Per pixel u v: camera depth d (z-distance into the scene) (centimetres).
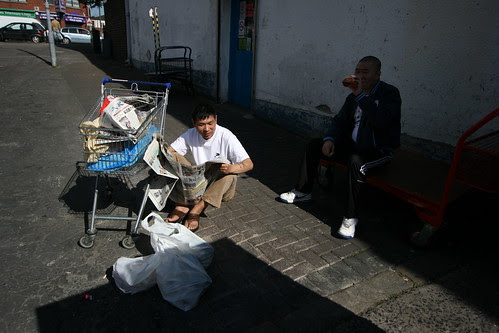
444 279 259
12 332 206
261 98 682
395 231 322
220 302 233
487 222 334
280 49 611
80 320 216
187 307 225
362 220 339
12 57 1412
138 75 1143
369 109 296
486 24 334
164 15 1019
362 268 271
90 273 256
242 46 740
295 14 566
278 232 315
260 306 231
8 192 371
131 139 261
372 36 449
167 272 228
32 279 248
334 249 293
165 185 284
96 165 270
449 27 365
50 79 993
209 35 820
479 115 353
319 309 229
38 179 403
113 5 1451
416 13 393
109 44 1561
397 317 225
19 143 512
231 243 296
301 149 541
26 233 301
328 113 538
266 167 466
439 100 386
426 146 406
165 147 287
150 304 229
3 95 785
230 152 306
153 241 248
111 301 231
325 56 525
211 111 285
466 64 356
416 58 401
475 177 251
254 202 370
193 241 259
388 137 314
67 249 282
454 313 229
